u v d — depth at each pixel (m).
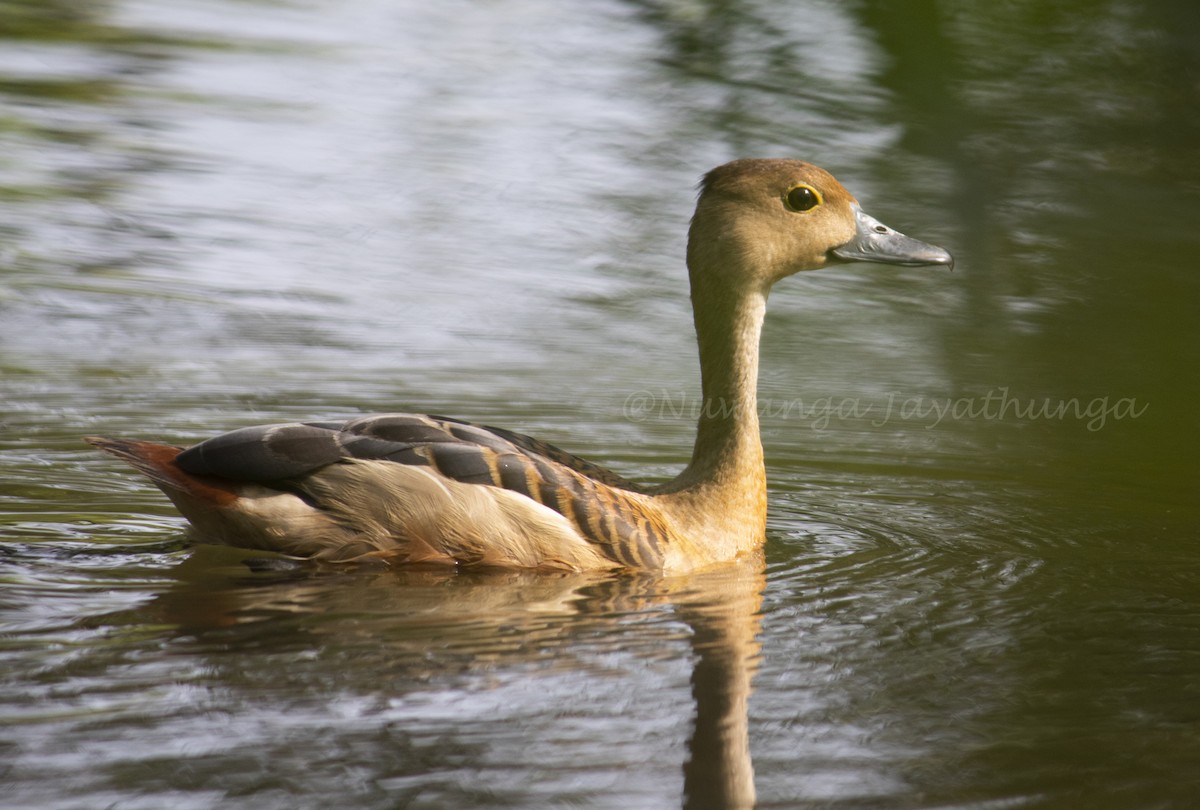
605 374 15.77
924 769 7.10
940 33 27.09
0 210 19.36
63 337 15.89
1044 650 8.68
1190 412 15.19
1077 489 12.64
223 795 6.62
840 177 21.62
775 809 6.70
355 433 10.21
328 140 22.91
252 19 29.52
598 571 10.05
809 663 8.42
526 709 7.63
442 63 26.97
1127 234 20.59
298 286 17.80
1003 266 19.61
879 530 11.37
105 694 7.63
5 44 26.42
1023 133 23.66
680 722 7.53
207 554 10.20
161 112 23.75
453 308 17.41
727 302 10.82
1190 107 24.73
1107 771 7.11
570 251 19.36
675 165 22.16
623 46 28.22
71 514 11.04
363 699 7.68
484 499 9.91
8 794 6.56
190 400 14.22
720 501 10.66
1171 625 9.12
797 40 27.69
